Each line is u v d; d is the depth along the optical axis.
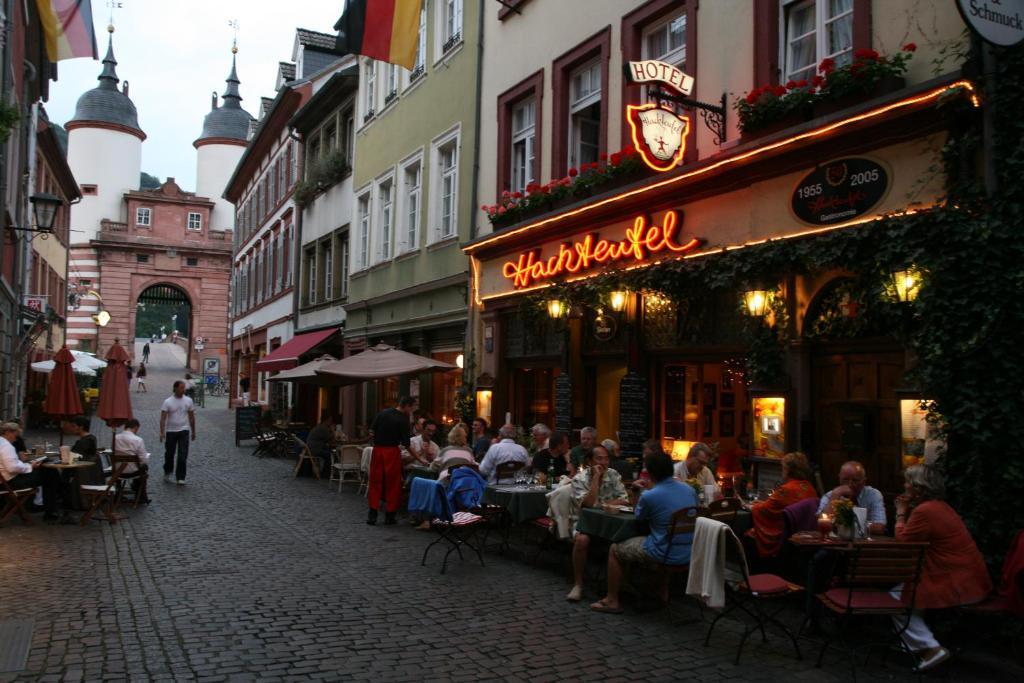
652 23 11.77
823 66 8.47
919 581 5.64
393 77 21.48
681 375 11.12
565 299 12.51
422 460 12.76
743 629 6.74
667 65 9.82
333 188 26.41
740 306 9.40
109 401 12.59
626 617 7.05
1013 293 6.44
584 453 10.02
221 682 5.33
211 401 48.91
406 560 9.16
